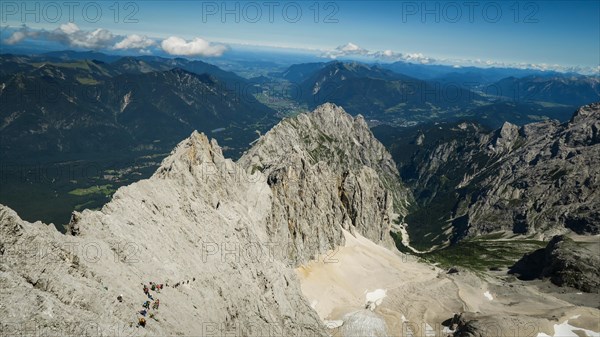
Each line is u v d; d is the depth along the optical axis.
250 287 101.25
